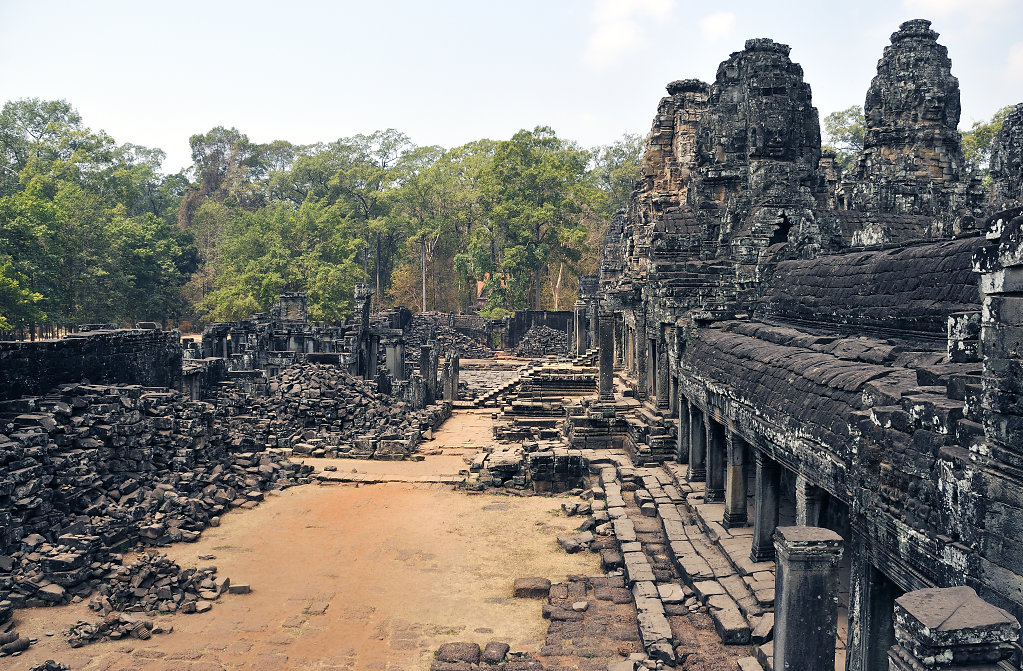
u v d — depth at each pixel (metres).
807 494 13.11
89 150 81.00
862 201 34.81
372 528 23.50
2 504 18.27
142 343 29.06
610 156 100.88
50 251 62.09
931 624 6.63
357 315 48.19
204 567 19.73
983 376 7.84
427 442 36.34
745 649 13.97
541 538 22.61
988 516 7.57
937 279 14.91
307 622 16.80
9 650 14.87
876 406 10.27
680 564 17.52
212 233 99.50
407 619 17.00
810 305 19.66
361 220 94.81
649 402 31.09
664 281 27.94
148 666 14.60
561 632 15.81
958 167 35.47
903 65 35.12
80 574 17.66
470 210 87.69
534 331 76.75
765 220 25.09
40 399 22.02
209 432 27.38
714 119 33.28
